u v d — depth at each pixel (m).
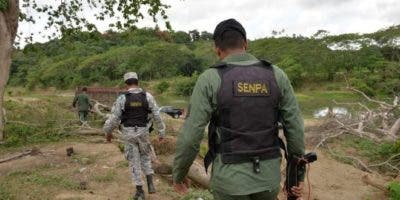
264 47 85.81
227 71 3.04
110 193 7.20
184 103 43.19
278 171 3.04
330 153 11.47
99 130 13.18
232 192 2.93
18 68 82.62
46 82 72.88
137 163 6.50
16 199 6.88
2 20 11.63
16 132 12.60
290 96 3.10
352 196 7.88
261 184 2.94
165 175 8.11
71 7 14.66
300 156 3.12
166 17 14.86
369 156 11.30
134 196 6.54
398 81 27.00
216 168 3.01
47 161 9.30
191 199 6.59
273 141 3.05
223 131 2.98
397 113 14.45
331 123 14.41
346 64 62.00
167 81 64.06
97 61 76.00
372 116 14.11
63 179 7.88
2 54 11.78
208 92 2.98
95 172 8.35
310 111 29.84
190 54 78.50
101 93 23.42
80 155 9.81
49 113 15.86
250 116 2.97
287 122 3.08
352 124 13.80
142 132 6.48
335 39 71.88
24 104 18.55
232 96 2.96
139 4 14.72
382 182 8.82
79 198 6.88
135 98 6.40
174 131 14.02
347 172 9.39
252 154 2.94
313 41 75.06
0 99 11.92
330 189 8.24
